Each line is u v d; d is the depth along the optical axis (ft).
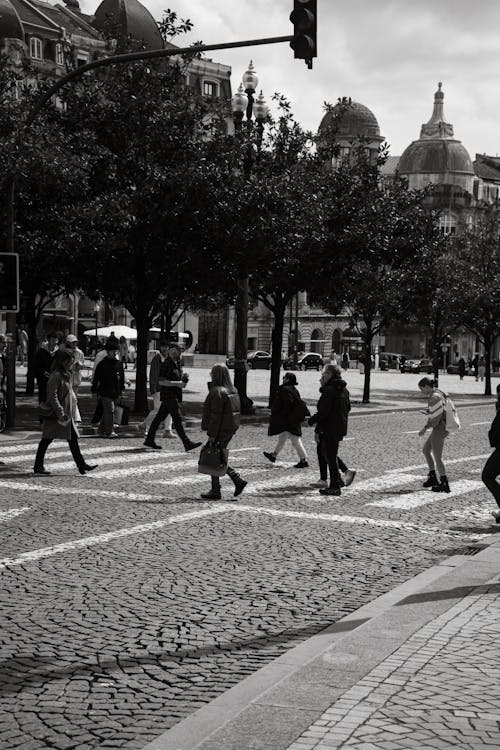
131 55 57.11
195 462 55.42
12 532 34.04
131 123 85.10
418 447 68.59
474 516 41.01
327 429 45.39
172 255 84.89
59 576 27.76
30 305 104.37
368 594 26.96
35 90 90.94
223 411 42.60
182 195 80.74
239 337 89.86
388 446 68.64
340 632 22.43
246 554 31.60
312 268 95.50
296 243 87.35
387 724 15.38
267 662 20.70
